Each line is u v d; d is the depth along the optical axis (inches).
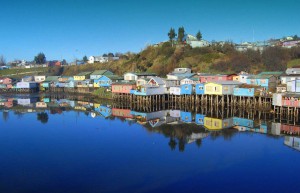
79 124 2001.7
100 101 3511.3
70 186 964.0
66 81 4975.4
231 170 1088.2
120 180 1007.6
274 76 2664.9
